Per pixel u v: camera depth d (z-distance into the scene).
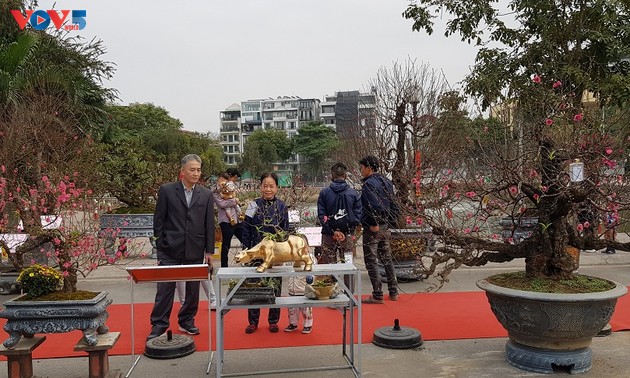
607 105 7.23
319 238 5.85
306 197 11.76
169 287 4.69
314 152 52.03
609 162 3.71
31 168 6.52
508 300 3.81
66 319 3.47
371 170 5.96
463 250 4.14
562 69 7.72
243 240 4.84
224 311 3.78
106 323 5.25
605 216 4.11
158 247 4.71
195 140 39.72
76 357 4.23
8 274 6.64
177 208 4.67
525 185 3.81
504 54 8.91
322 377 3.84
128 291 6.76
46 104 9.86
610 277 7.34
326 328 4.99
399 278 7.07
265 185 4.79
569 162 3.84
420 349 4.41
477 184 3.95
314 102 88.00
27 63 11.64
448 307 5.71
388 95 10.58
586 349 3.90
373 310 5.61
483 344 4.53
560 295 3.58
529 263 4.13
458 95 10.13
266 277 3.87
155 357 4.22
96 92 15.70
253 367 4.02
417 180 5.91
